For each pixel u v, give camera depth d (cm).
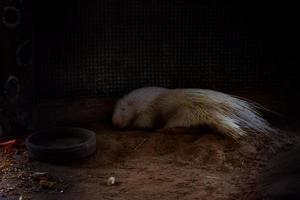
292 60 334
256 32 330
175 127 301
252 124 300
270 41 331
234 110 300
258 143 287
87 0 310
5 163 265
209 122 297
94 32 315
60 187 240
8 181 245
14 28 296
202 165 265
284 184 190
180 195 230
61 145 283
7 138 300
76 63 316
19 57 300
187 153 278
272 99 330
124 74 324
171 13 322
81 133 289
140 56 324
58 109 313
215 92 307
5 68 299
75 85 318
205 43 328
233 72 332
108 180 243
